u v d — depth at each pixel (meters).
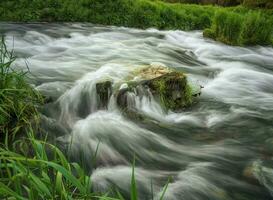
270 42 12.44
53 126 5.11
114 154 4.50
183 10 16.72
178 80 5.88
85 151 4.52
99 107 5.71
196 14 17.11
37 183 2.40
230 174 4.10
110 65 6.98
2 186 2.36
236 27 11.99
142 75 6.03
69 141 4.72
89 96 5.78
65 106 5.75
